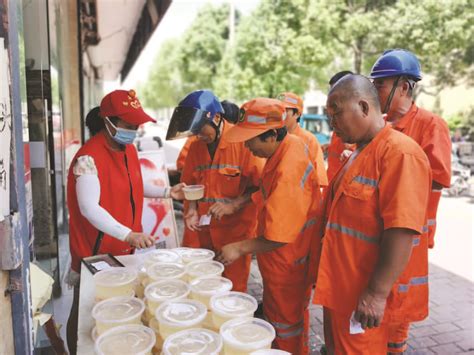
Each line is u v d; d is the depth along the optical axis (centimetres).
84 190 234
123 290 174
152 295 164
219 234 303
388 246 170
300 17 1495
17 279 137
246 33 1884
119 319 150
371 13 1308
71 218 250
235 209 281
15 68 133
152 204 411
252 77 1883
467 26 1196
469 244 639
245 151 290
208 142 294
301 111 386
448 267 538
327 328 218
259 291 462
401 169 171
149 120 237
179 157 428
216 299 160
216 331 156
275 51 1645
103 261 215
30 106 343
